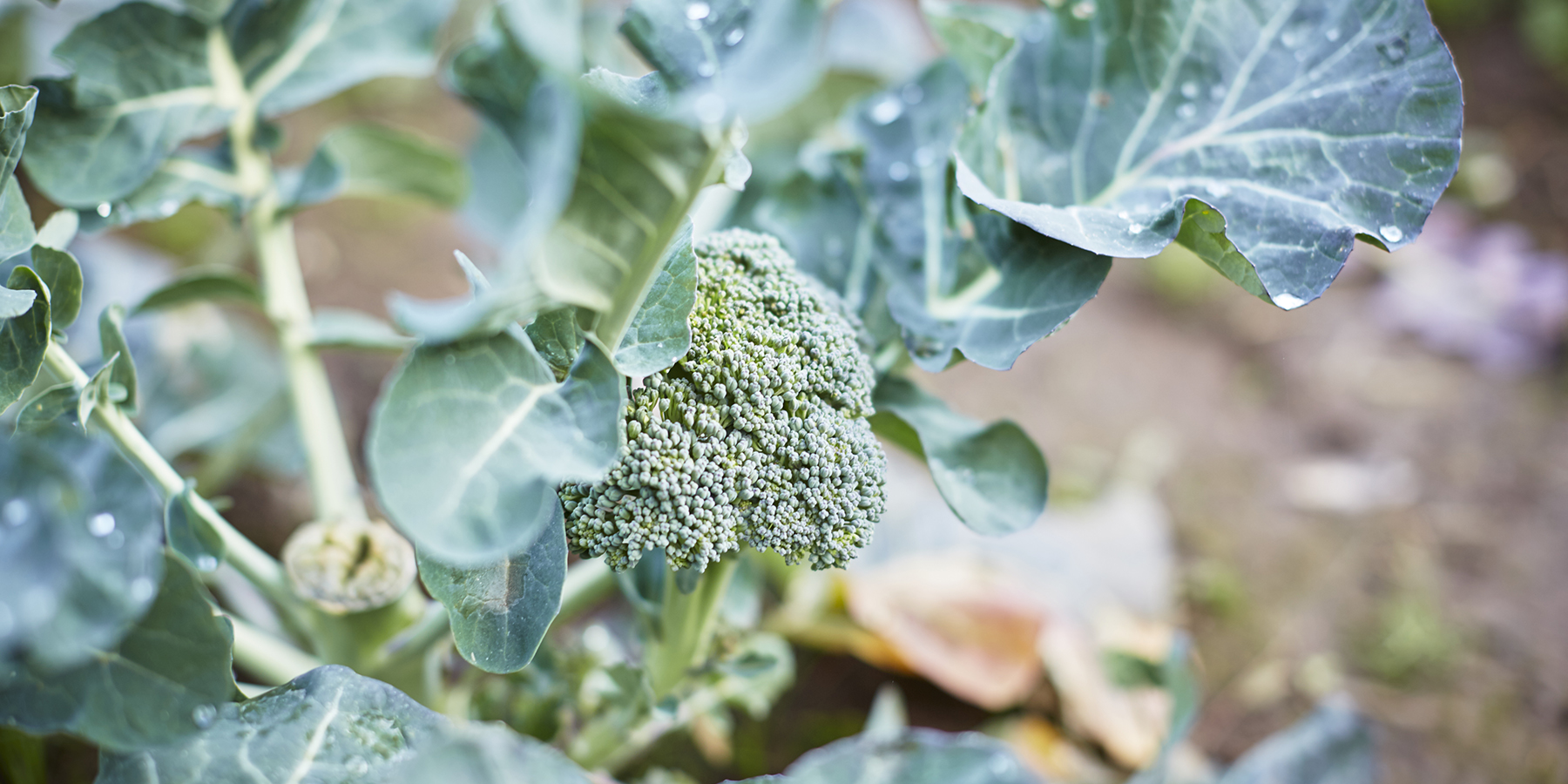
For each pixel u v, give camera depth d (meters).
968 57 0.67
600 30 0.86
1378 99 0.60
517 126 0.67
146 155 0.65
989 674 0.85
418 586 0.75
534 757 0.55
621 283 0.53
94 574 0.51
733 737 0.86
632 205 0.52
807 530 0.56
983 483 0.60
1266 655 0.96
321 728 0.57
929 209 0.63
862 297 0.64
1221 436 1.20
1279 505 1.11
